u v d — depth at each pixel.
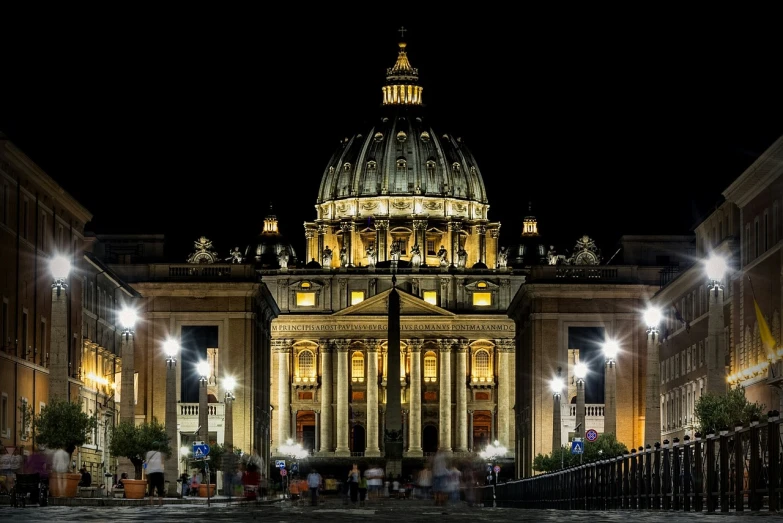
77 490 81.19
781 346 98.19
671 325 153.38
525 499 105.50
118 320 157.62
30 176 106.69
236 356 186.88
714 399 73.81
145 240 195.88
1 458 71.12
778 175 100.94
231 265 188.00
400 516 53.03
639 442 183.75
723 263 73.88
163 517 47.75
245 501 98.06
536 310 184.75
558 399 125.31
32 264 107.75
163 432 103.06
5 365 98.06
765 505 50.72
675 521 41.22
